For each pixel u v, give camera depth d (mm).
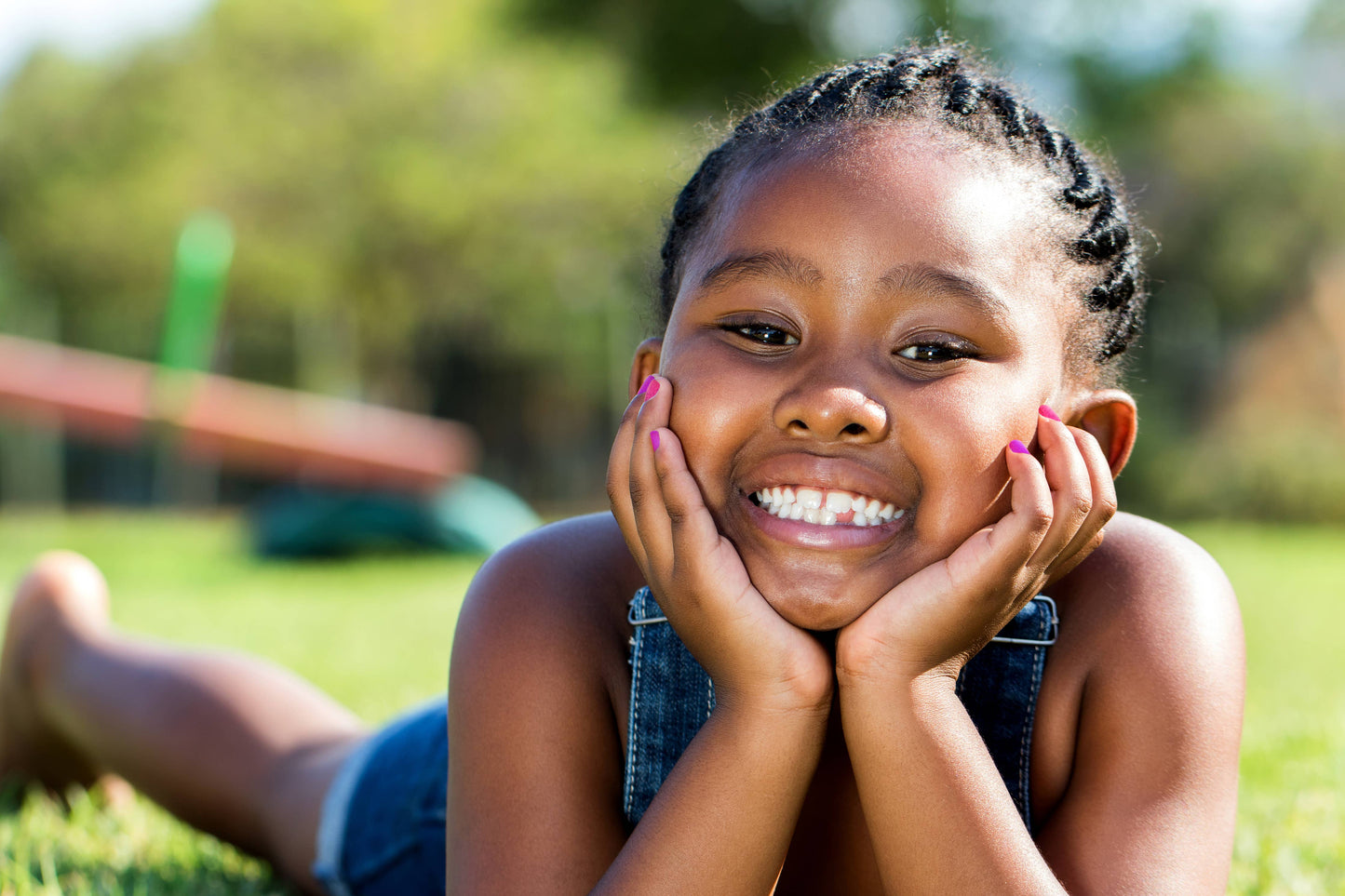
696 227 1632
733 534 1471
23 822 2570
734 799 1420
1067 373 1610
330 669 4410
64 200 24625
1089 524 1519
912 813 1411
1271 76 22234
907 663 1422
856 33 16812
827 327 1415
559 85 25297
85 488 23203
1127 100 18938
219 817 2412
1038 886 1376
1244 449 17188
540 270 25422
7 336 25828
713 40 17000
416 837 1979
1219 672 1633
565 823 1598
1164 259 21797
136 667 2613
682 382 1482
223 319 25266
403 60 24922
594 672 1666
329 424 10508
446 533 10453
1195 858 1521
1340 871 2176
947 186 1440
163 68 25000
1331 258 21609
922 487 1408
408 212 24172
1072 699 1638
